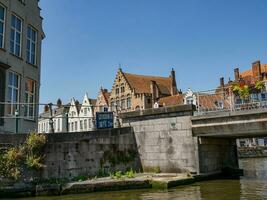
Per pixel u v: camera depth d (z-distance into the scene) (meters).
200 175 16.05
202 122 16.45
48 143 13.48
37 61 20.91
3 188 11.62
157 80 64.25
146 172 17.48
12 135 12.84
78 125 60.53
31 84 20.23
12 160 12.33
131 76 62.34
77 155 14.39
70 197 11.35
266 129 14.92
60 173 13.65
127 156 17.23
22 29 19.17
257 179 16.88
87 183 12.48
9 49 17.70
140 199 10.41
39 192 11.89
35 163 12.59
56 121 48.03
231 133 15.84
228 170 18.47
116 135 16.72
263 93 15.95
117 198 10.80
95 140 15.35
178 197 10.70
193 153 16.53
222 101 16.58
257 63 59.03
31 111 19.92
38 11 21.38
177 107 17.11
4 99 16.89
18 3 18.80
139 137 18.03
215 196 10.84
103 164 15.58
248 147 58.28
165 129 17.41
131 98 59.00
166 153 17.22
